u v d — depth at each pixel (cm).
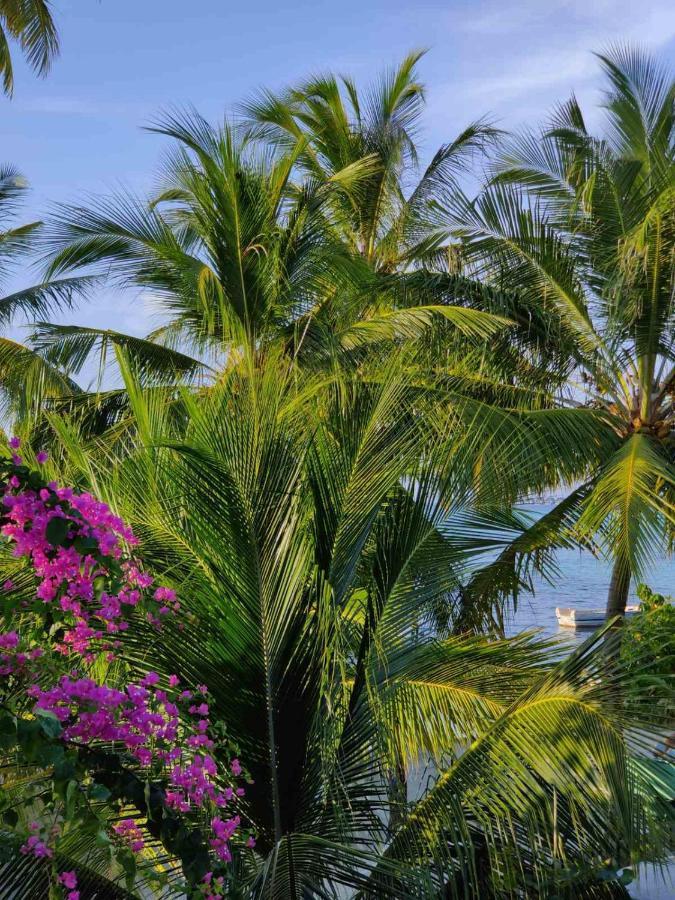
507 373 1030
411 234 1326
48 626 235
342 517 380
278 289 1003
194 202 1052
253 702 342
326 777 330
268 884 296
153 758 239
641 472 764
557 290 1005
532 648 407
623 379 1012
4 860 225
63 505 230
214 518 344
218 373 788
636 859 307
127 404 1119
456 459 425
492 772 327
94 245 1051
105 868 305
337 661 334
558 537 850
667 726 320
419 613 405
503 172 1063
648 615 364
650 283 941
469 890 340
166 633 336
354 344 942
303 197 1091
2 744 193
